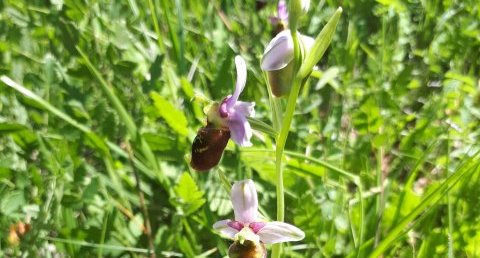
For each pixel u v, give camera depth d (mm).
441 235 136
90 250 133
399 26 210
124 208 146
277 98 112
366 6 220
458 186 141
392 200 151
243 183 109
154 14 181
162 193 155
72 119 149
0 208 135
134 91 169
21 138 146
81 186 141
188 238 143
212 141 112
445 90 180
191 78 177
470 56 213
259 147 161
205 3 217
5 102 160
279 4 181
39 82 159
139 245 141
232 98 111
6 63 175
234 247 108
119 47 177
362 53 214
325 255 139
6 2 199
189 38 198
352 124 174
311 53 102
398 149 177
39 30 186
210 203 148
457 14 228
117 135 155
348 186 161
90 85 167
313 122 171
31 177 136
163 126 165
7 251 132
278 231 110
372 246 138
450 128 173
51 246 141
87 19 196
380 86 185
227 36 207
